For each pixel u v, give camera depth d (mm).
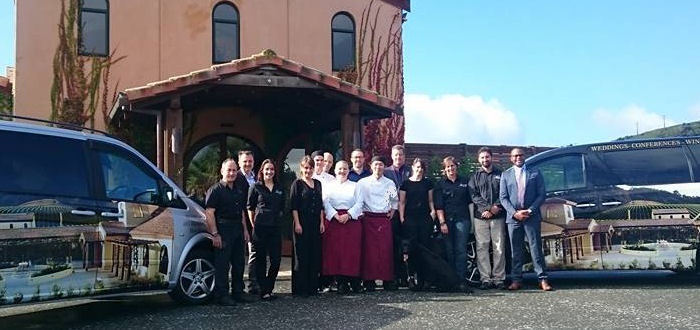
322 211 8062
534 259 8141
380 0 16078
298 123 14930
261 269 7680
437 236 8484
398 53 16172
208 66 14625
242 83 10422
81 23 13859
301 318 6344
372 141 15789
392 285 8461
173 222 7145
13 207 5734
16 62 13398
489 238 8391
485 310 6680
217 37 14891
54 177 6117
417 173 8477
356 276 8023
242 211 7555
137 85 14094
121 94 10086
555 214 8414
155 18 14352
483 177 8477
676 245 8344
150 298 8156
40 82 13516
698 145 8633
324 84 10836
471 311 6625
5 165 5793
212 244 7648
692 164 8539
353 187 8148
